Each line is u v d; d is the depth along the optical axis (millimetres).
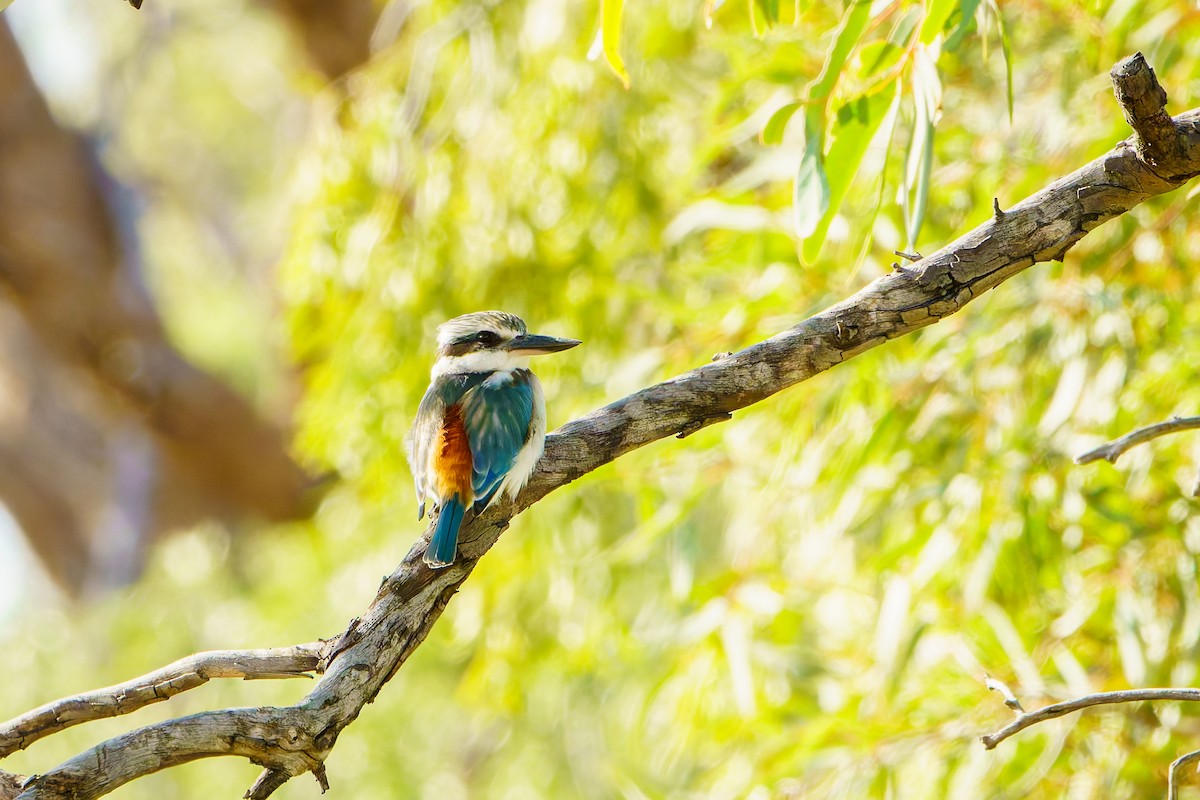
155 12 25453
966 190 9984
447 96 12906
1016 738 8953
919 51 6113
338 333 13531
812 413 10203
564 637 13211
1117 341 9164
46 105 22500
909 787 9477
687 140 13227
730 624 10344
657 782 13984
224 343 25531
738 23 12148
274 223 21375
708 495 12781
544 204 12680
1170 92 9203
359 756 15984
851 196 10109
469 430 7117
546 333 12898
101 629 17984
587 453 6723
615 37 5891
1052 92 10008
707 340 10492
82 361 23000
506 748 16375
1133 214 9117
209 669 5629
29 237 21906
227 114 27375
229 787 15984
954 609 9914
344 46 18688
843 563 10766
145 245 24953
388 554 14570
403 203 13195
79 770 4738
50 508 27328
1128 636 8727
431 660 16453
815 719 10000
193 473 24703
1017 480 8992
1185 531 9023
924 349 9539
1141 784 8812
